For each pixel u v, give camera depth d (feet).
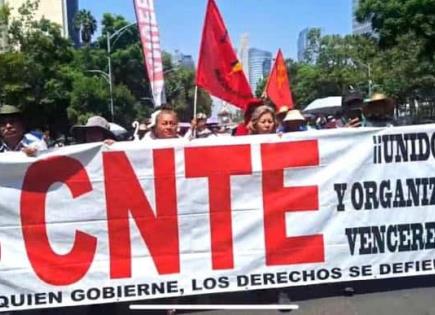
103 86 211.82
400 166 18.76
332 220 18.57
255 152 18.26
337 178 18.53
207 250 18.17
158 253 18.02
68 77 173.88
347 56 229.86
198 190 18.10
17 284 17.49
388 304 17.78
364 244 18.71
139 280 17.95
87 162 17.71
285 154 18.35
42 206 17.57
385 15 122.93
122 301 17.95
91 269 17.76
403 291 18.83
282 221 18.39
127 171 17.84
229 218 18.22
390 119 24.89
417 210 18.86
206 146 18.07
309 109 105.40
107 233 17.83
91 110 202.08
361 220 18.67
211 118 115.34
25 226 17.52
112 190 17.80
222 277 18.24
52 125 181.57
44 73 140.67
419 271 18.98
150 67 36.04
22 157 17.43
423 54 122.93
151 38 35.99
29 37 131.23
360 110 27.71
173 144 17.95
